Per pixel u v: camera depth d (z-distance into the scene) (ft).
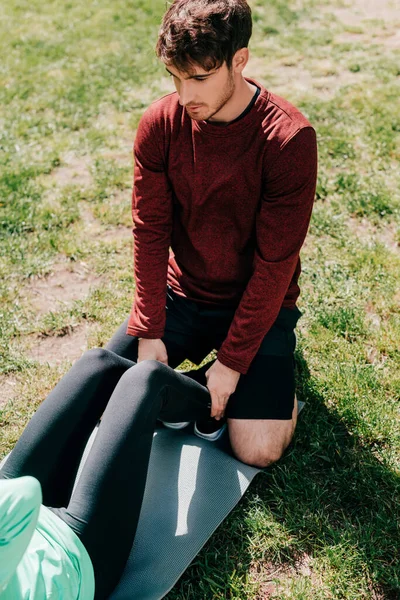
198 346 8.29
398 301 10.69
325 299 10.79
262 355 7.62
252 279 7.08
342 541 7.16
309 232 12.41
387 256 11.67
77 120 17.16
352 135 15.66
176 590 6.84
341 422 8.73
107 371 6.57
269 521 7.46
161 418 7.19
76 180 14.58
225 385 7.40
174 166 6.97
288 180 6.51
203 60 5.82
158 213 7.46
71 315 10.73
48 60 21.26
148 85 19.26
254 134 6.48
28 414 9.03
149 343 7.76
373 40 22.18
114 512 5.84
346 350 9.83
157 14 24.97
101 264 11.89
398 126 15.99
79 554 5.46
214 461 7.86
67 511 5.74
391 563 7.01
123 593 6.55
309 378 9.39
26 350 10.14
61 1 27.14
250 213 6.97
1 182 14.32
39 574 5.04
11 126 16.90
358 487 7.79
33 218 13.08
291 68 20.15
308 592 6.77
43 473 6.06
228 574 6.93
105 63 20.79
